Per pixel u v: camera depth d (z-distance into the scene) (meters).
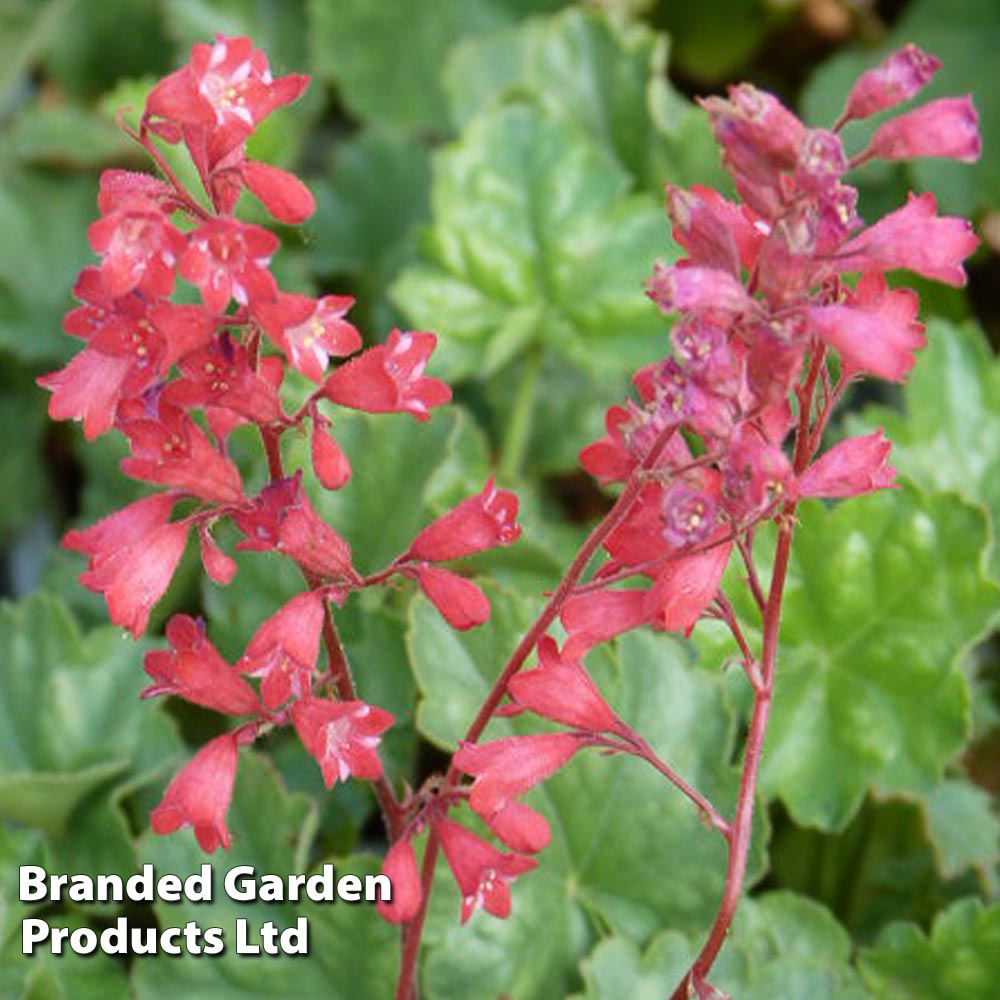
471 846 0.38
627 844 0.46
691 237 0.35
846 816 0.47
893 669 0.48
